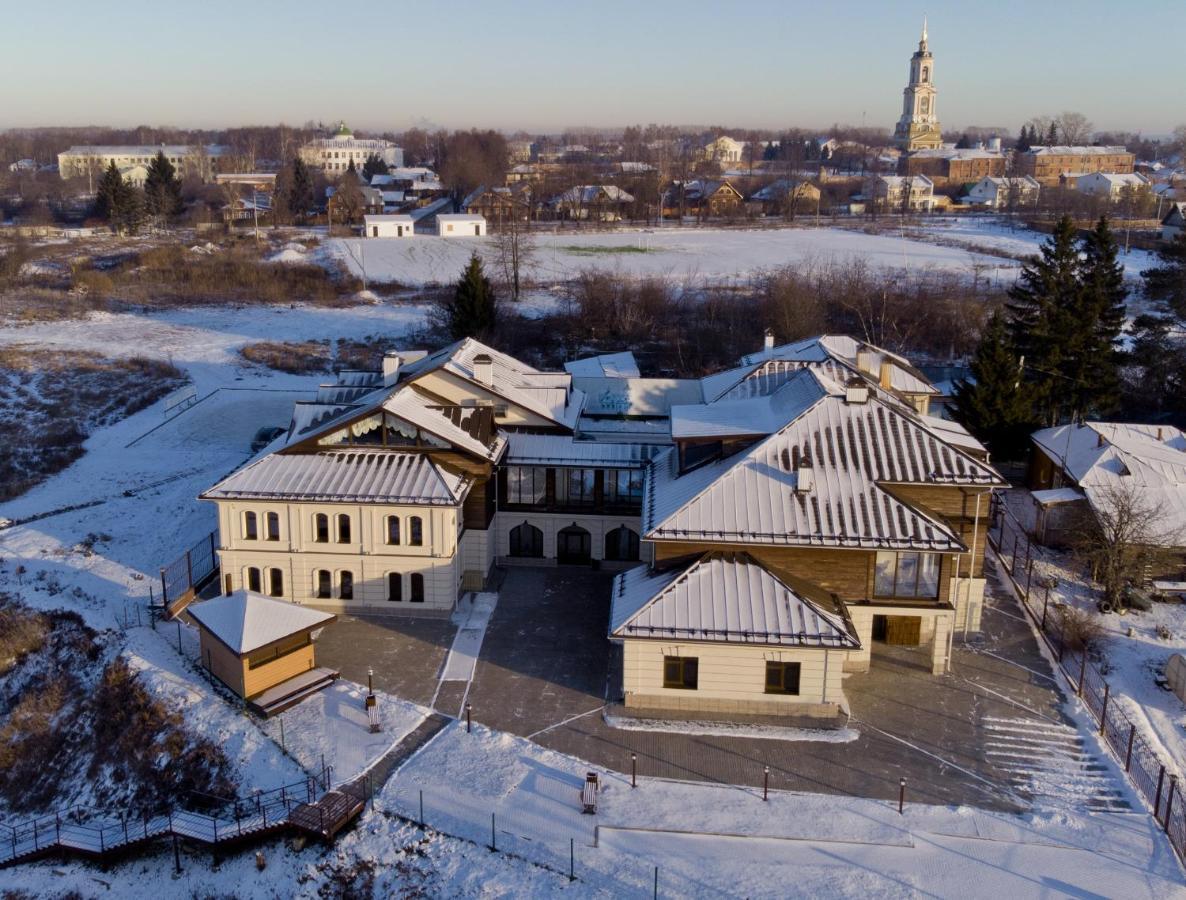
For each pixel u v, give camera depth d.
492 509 53.72
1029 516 62.62
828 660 40.19
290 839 35.16
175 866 35.34
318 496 48.44
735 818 35.25
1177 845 33.94
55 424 80.12
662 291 117.94
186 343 107.19
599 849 33.75
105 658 46.62
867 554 42.47
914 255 152.62
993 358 69.12
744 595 41.03
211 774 38.53
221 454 75.12
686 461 48.25
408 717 41.03
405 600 49.56
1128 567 51.28
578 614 49.97
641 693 41.38
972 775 37.72
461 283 98.19
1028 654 46.50
